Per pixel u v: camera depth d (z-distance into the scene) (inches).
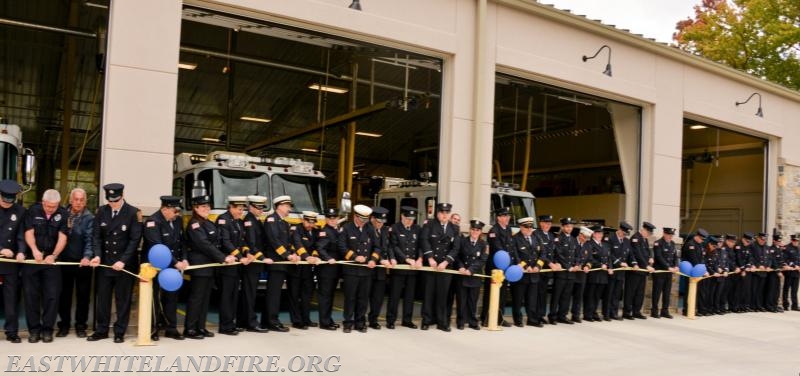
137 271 311.9
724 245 568.7
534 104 802.2
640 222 564.4
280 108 858.8
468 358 311.9
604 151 841.5
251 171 454.9
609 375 292.8
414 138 951.6
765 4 991.6
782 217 677.9
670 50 563.2
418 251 388.8
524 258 419.5
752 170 795.4
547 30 494.0
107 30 337.7
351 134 768.9
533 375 284.4
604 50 527.2
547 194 922.1
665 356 346.0
